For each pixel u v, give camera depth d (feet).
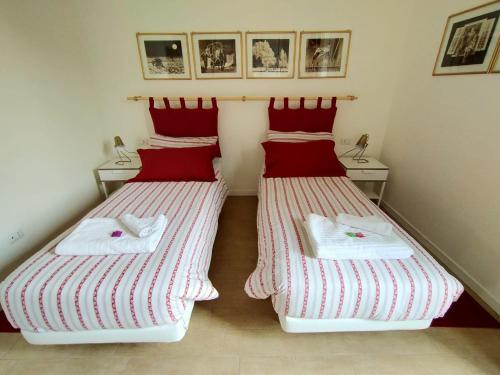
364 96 8.63
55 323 3.71
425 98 7.14
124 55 8.07
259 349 4.39
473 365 4.14
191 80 8.39
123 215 5.15
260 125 9.05
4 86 5.51
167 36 7.80
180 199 6.16
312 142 8.04
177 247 4.40
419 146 7.45
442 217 6.60
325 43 7.89
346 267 3.93
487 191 5.32
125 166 8.51
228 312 5.10
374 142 9.32
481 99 5.43
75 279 3.71
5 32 5.55
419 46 7.29
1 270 5.37
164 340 3.93
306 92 8.57
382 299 3.67
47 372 4.08
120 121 9.00
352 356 4.28
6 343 4.50
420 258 4.16
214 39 7.84
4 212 5.42
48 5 6.70
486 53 5.28
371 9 7.51
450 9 6.22
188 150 7.61
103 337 3.90
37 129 6.34
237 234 7.69
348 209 5.68
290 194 6.44
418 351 4.35
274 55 8.04
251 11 7.52
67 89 7.37
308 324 3.99
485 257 5.38
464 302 5.32
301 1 7.41
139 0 7.39
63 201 7.20
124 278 3.72
